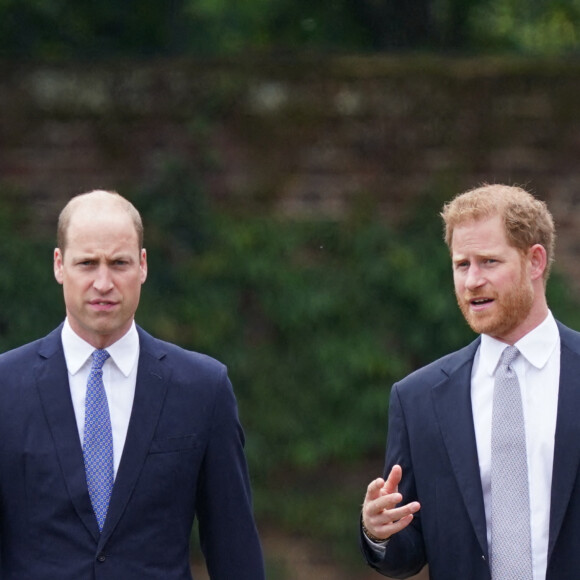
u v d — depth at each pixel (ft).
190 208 105.81
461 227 49.83
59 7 123.34
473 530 49.32
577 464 48.32
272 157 107.55
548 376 49.96
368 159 107.76
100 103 107.24
